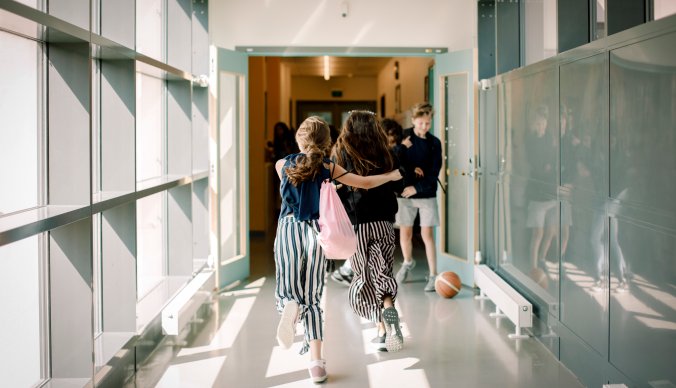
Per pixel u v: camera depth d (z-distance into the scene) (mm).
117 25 3348
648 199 2521
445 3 6230
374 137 3645
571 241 3469
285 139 9133
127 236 3338
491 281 4754
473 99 5602
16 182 2520
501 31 5555
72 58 2633
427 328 4422
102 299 3357
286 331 3088
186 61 5047
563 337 3621
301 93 18891
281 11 6172
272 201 10430
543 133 3977
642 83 2557
